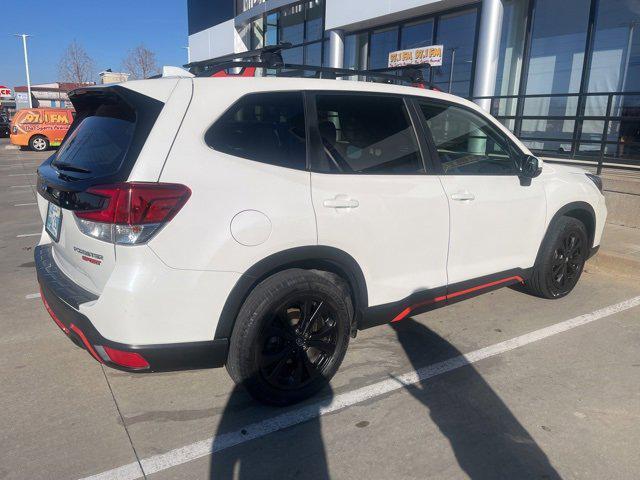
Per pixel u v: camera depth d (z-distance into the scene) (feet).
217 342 8.67
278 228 8.90
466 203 11.80
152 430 9.11
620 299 15.55
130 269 7.97
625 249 18.98
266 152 9.26
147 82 9.12
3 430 9.05
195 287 8.28
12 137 80.59
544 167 14.46
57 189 9.14
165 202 8.02
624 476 7.97
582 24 31.73
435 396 10.22
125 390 10.43
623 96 30.27
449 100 12.15
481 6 33.32
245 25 62.90
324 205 9.50
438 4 36.22
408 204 10.71
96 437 8.90
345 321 10.07
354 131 10.45
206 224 8.30
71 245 9.08
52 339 12.79
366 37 45.93
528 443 8.77
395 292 10.90
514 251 13.41
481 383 10.70
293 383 9.74
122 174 8.09
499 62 36.76
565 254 14.90
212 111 8.83
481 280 12.64
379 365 11.48
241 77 9.53
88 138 9.76
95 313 8.20
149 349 8.16
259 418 9.50
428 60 39.81
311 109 9.97
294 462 8.32
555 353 12.03
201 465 8.23
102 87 9.44
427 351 12.14
